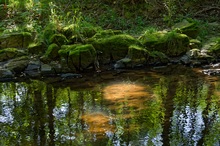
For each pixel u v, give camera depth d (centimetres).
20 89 656
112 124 507
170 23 948
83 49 737
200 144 450
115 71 748
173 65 775
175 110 546
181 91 621
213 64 768
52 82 691
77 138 469
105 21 985
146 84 662
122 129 491
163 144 451
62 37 784
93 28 850
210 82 662
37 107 570
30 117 534
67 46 760
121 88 645
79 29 825
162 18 999
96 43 779
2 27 906
